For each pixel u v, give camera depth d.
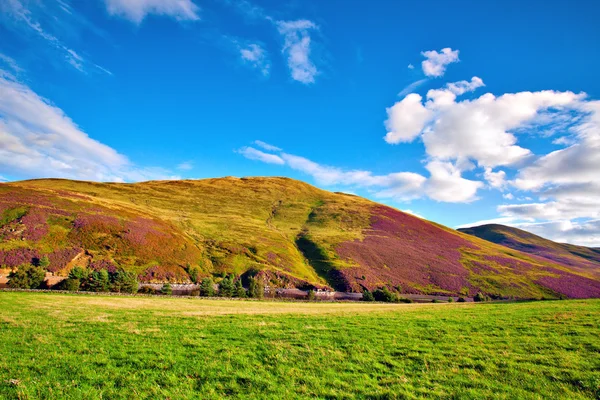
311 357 14.08
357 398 10.31
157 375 11.84
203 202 198.12
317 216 198.75
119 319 22.23
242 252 121.44
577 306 27.72
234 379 11.59
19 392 10.00
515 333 17.70
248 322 21.84
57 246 86.69
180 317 23.78
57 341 15.87
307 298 85.12
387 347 15.67
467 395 10.34
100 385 10.91
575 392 10.41
